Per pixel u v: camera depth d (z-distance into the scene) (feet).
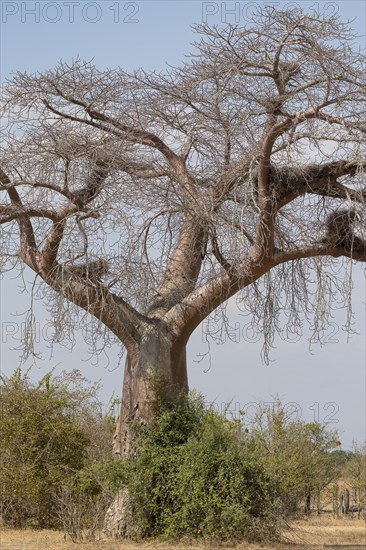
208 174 149.48
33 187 142.72
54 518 179.11
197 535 143.02
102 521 155.43
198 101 145.69
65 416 190.90
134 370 151.64
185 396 150.92
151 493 146.82
